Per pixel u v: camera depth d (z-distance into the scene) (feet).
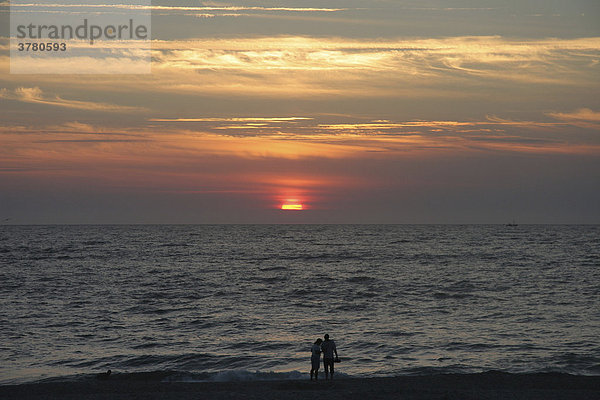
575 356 126.00
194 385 97.76
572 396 85.15
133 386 97.35
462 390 88.74
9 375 114.62
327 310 210.18
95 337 156.87
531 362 121.49
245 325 176.24
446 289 277.03
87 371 118.52
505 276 344.28
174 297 253.65
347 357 129.39
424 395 85.66
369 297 248.73
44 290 281.95
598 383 96.37
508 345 139.64
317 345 100.37
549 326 167.53
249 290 281.33
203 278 346.13
